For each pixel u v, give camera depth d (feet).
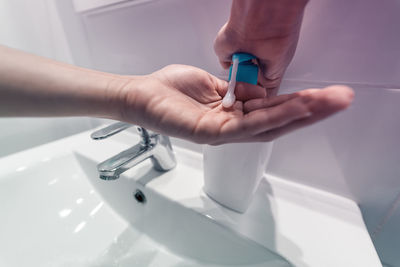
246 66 0.73
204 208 1.01
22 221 1.24
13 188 1.27
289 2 0.51
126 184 1.27
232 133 0.57
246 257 0.91
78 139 1.69
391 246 1.05
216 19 0.98
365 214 1.04
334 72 0.84
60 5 1.50
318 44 0.83
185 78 0.83
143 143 1.15
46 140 1.82
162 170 1.28
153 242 1.22
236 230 0.89
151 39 1.24
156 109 0.71
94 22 1.42
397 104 0.78
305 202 1.03
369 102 0.83
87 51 1.59
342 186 1.02
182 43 1.14
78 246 1.23
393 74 0.75
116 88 0.76
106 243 1.24
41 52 1.68
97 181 1.46
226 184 0.92
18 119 1.63
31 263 1.14
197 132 0.65
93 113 0.83
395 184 0.91
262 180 1.19
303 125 0.48
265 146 0.80
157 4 1.11
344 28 0.77
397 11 0.68
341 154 0.96
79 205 1.41
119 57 1.45
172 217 1.12
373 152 0.89
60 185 1.43
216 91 0.87
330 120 0.93
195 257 1.09
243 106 0.70
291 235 0.87
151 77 0.84
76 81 0.77
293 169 1.12
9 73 0.74
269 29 0.58
